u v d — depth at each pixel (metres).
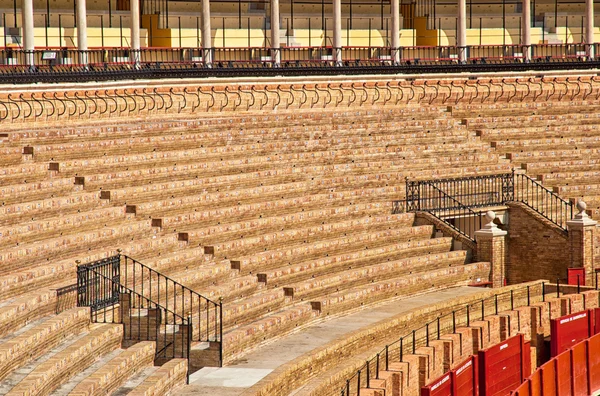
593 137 56.12
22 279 30.05
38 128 41.56
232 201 41.94
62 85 45.38
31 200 35.16
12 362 25.78
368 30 66.25
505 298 41.69
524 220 47.44
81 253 33.97
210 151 44.22
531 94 60.47
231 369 31.14
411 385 32.88
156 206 38.62
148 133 44.12
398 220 45.78
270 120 49.91
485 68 62.50
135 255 35.31
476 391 34.06
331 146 49.25
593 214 50.91
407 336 35.75
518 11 72.19
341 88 56.06
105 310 30.95
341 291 40.03
